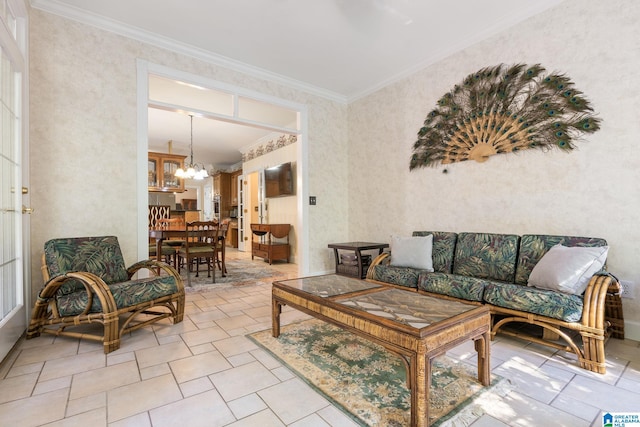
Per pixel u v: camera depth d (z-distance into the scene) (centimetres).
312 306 190
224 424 129
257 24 283
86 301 203
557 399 147
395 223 392
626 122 218
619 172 221
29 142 239
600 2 229
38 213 246
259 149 702
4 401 145
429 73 349
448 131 330
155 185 666
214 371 175
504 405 142
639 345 206
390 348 138
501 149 285
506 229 283
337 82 410
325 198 443
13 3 211
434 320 141
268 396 150
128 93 288
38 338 221
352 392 153
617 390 154
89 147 269
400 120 385
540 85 260
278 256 588
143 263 266
